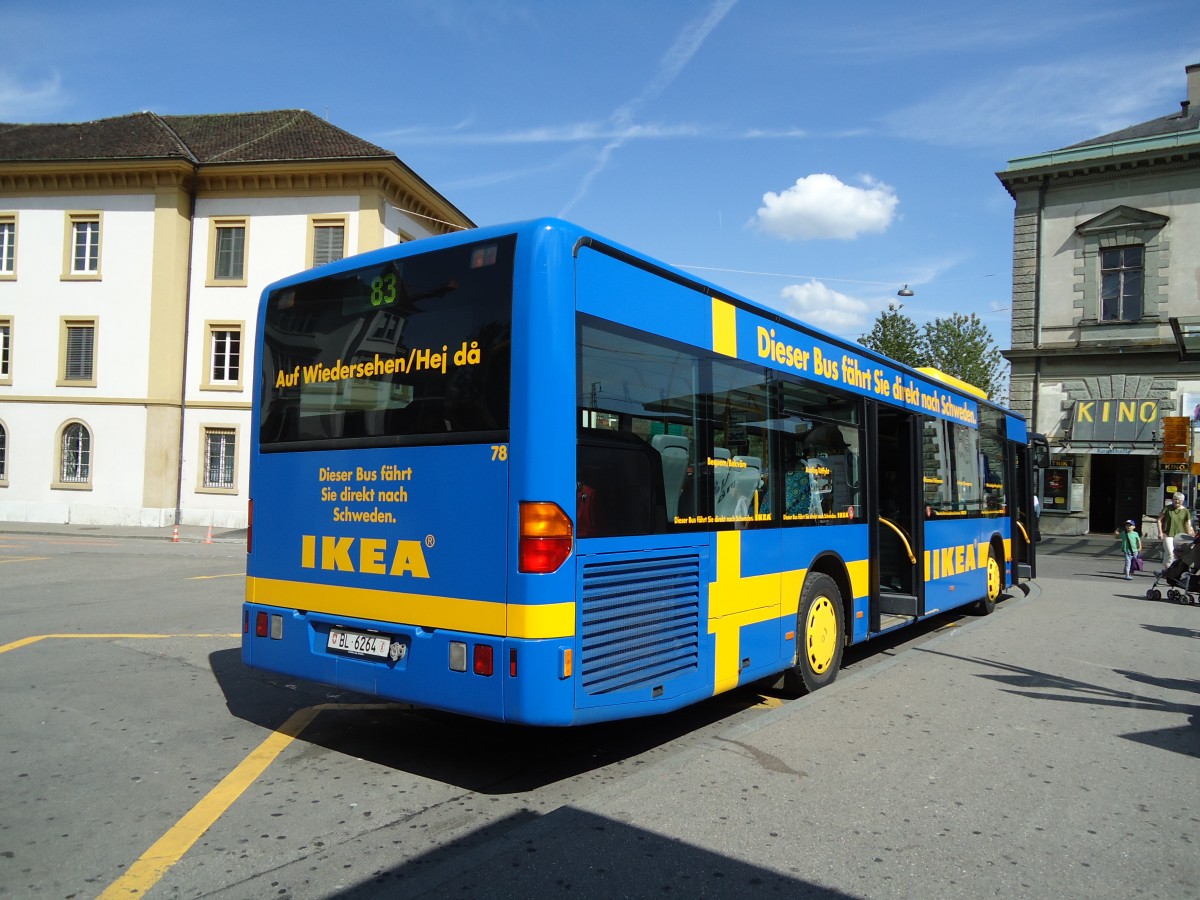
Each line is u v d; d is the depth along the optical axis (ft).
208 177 96.73
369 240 94.17
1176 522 58.65
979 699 22.88
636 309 16.92
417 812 14.79
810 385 23.70
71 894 11.68
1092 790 16.11
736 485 19.88
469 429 15.47
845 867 12.57
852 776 16.49
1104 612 41.65
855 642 25.75
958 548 35.04
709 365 19.10
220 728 19.77
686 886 11.87
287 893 11.70
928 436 32.24
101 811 14.69
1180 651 30.89
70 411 97.66
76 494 97.30
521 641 14.43
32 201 98.89
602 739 19.57
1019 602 45.47
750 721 20.20
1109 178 98.07
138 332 96.78
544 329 14.87
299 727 19.95
